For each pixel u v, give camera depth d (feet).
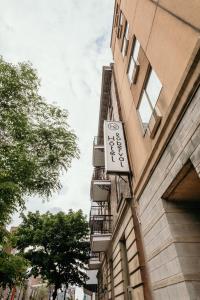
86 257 61.62
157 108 16.93
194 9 11.50
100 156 49.78
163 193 14.62
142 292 17.22
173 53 14.07
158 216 15.38
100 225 38.81
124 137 28.60
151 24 18.72
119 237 28.53
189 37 11.98
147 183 18.19
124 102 31.76
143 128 21.49
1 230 25.70
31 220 65.98
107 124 29.94
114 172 24.48
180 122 12.28
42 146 30.12
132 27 26.30
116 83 40.22
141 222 19.62
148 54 19.38
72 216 67.21
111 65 47.73
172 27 14.34
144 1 21.03
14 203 22.47
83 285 59.77
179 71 13.16
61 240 61.98
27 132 28.14
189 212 14.32
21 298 110.11
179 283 12.02
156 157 15.64
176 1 13.80
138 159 22.54
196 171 11.11
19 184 24.93
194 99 10.75
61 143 30.83
